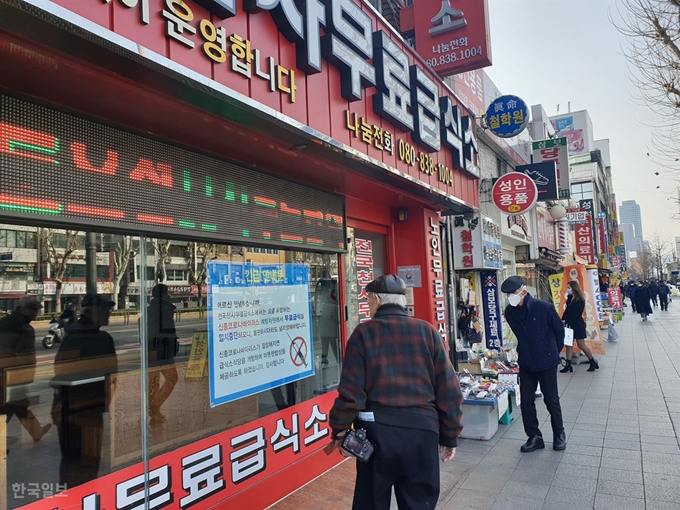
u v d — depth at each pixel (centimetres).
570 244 2042
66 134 234
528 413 479
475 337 839
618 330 1653
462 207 653
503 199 827
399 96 459
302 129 309
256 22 288
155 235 289
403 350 250
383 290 268
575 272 1000
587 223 2273
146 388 298
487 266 823
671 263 8325
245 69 273
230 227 336
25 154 216
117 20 203
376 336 253
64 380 262
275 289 399
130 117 262
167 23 226
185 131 289
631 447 470
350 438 235
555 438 474
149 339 302
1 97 209
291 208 405
